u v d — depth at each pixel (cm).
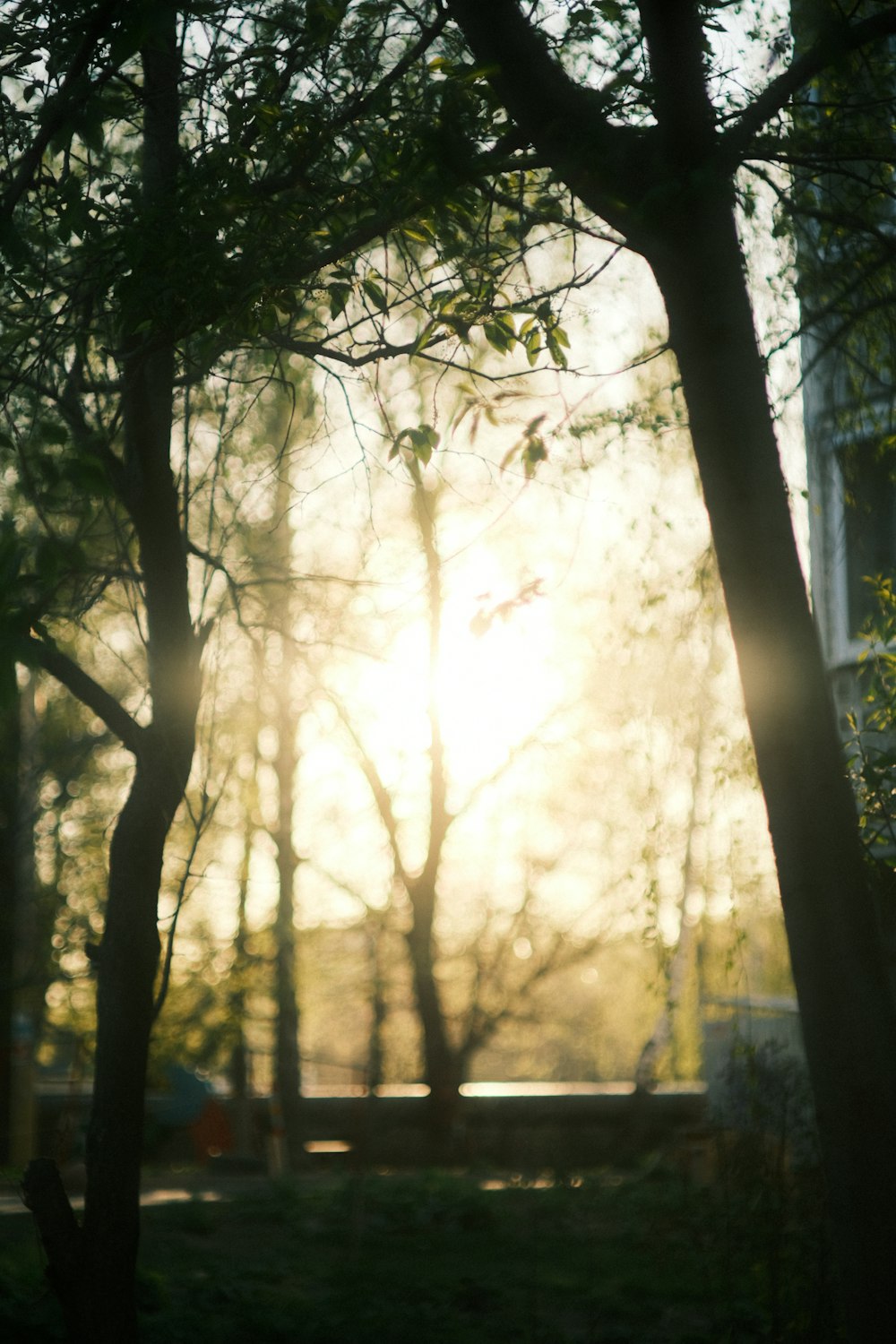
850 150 711
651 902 808
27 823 1501
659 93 546
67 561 507
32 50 647
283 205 657
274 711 1800
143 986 710
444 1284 1084
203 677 759
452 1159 2266
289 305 661
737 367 525
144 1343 859
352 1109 2462
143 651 793
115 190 680
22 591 518
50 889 1938
